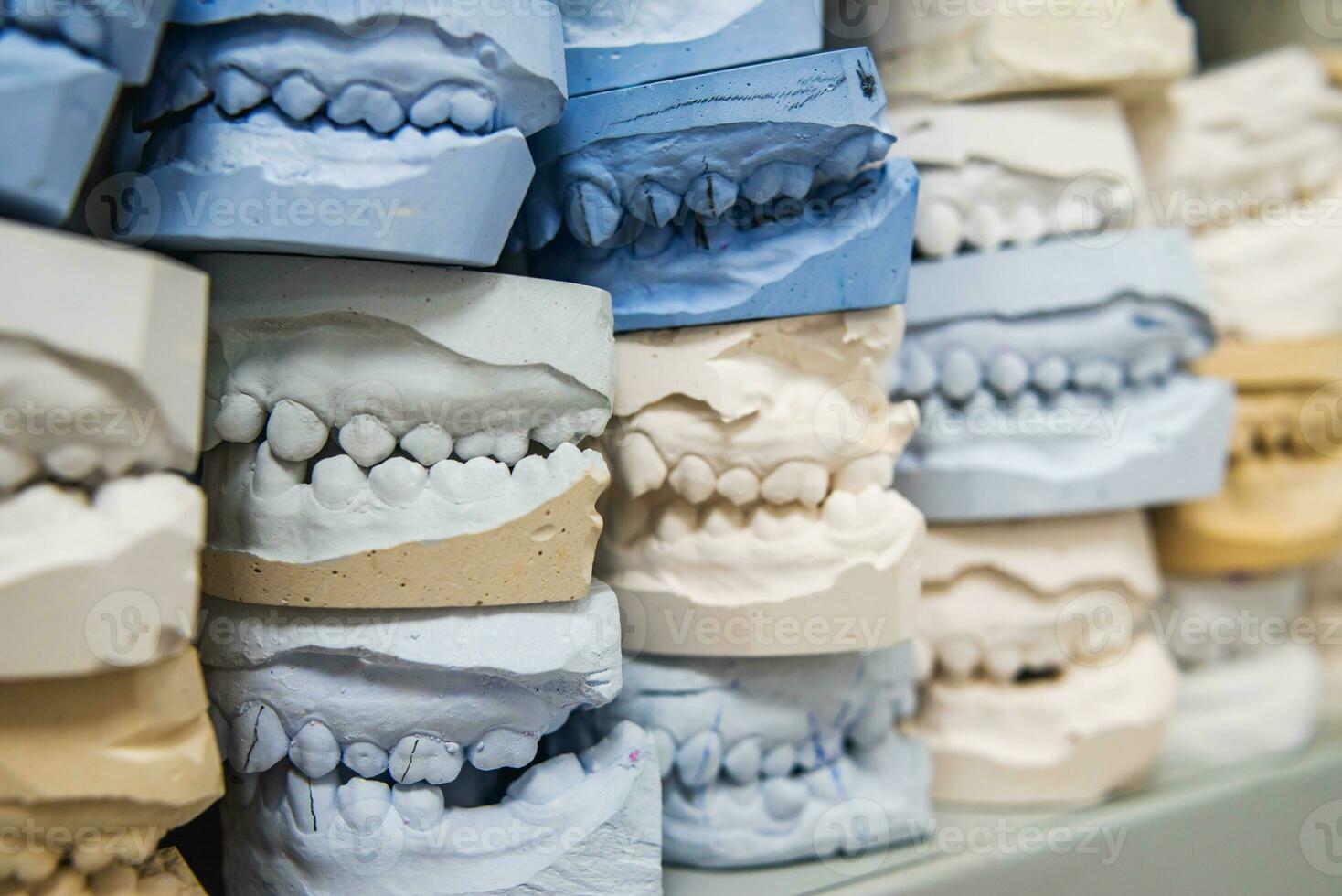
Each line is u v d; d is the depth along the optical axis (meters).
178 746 0.62
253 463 0.73
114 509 0.57
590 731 0.91
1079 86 1.07
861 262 0.83
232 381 0.71
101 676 0.59
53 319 0.53
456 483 0.72
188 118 0.66
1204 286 1.09
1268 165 1.37
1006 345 1.04
